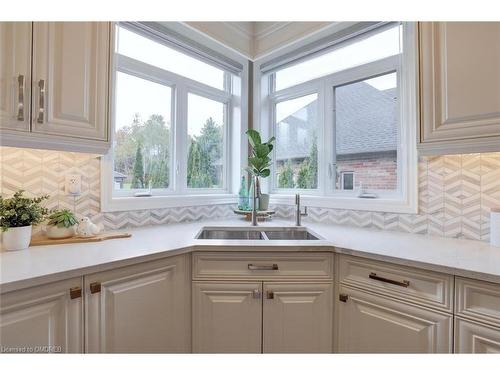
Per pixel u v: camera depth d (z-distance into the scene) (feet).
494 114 3.38
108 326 3.23
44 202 4.34
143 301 3.57
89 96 4.04
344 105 6.56
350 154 6.42
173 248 3.83
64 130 3.74
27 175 4.18
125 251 3.60
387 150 5.80
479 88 3.49
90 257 3.28
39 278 2.63
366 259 3.74
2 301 2.48
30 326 2.66
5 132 3.23
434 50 3.89
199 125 7.38
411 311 3.31
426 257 3.32
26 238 3.65
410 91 5.20
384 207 5.43
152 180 6.27
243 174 7.86
